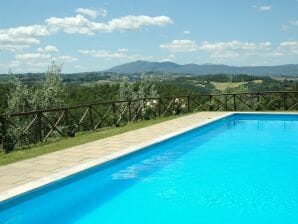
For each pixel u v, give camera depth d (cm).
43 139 1136
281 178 816
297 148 1120
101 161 794
